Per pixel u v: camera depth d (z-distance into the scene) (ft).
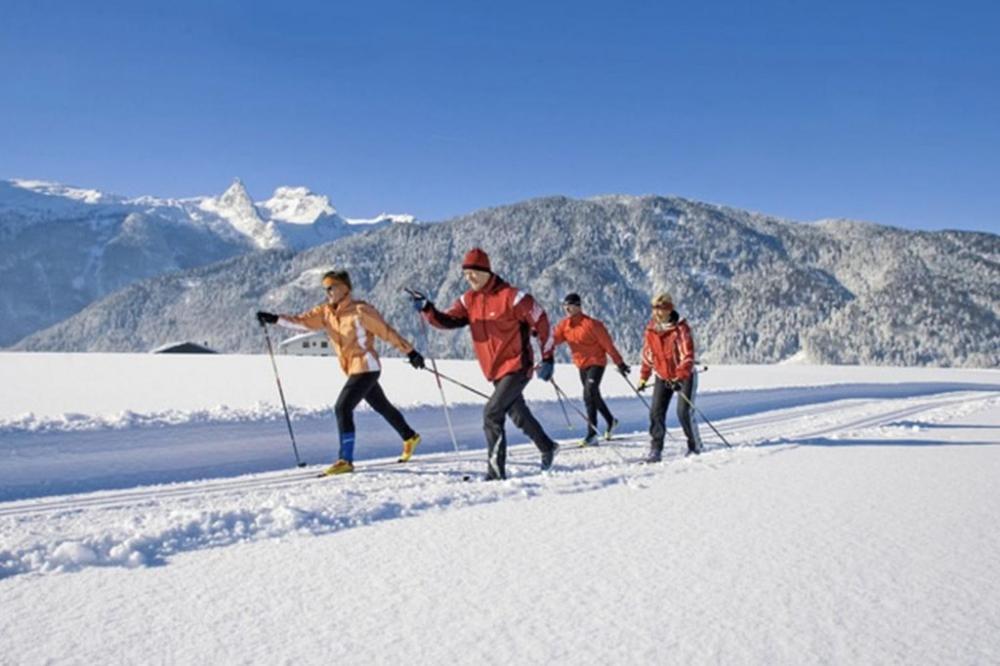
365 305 20.86
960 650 6.42
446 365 65.98
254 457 23.04
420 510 12.59
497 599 7.88
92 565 9.41
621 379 50.31
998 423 29.68
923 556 9.52
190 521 11.16
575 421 34.06
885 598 7.84
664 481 15.38
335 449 25.26
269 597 8.04
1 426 19.62
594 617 7.30
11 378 41.47
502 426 18.79
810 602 7.72
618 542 10.30
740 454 19.83
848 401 50.26
